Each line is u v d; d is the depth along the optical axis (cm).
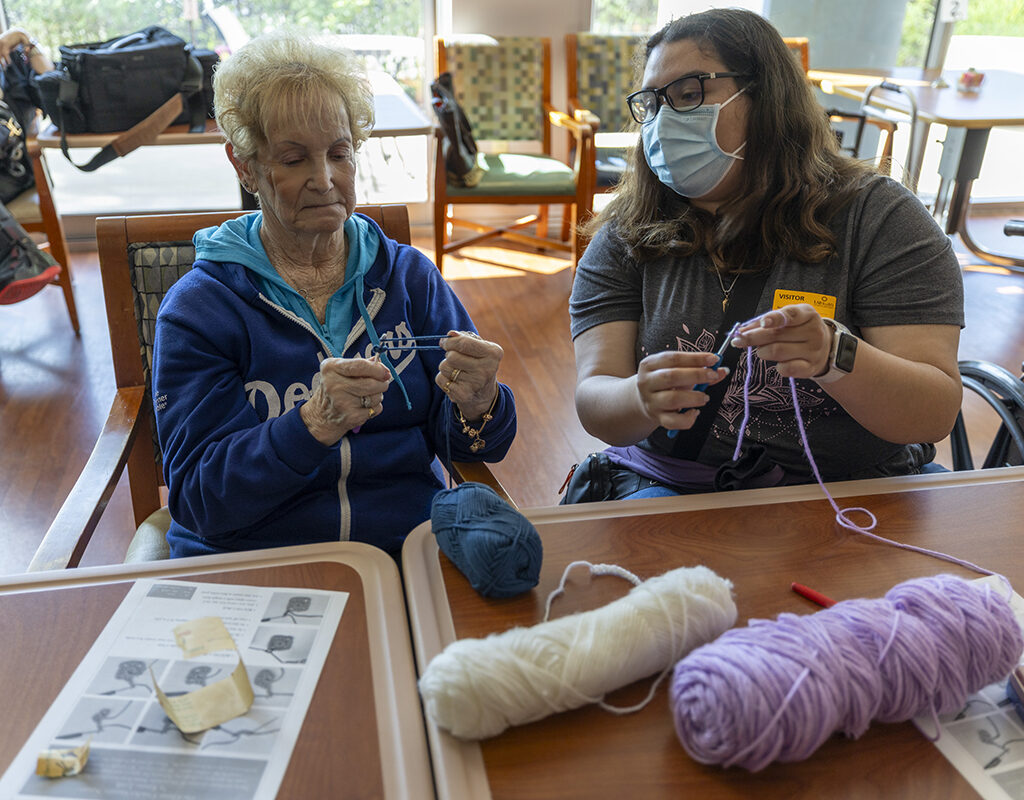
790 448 123
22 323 322
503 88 382
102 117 288
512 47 379
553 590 85
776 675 62
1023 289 363
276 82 107
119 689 72
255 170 114
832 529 97
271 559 90
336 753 67
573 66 387
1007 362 299
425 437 129
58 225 299
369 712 71
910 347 115
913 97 327
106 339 312
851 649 65
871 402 106
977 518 99
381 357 122
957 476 108
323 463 117
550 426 262
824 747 69
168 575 87
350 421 98
